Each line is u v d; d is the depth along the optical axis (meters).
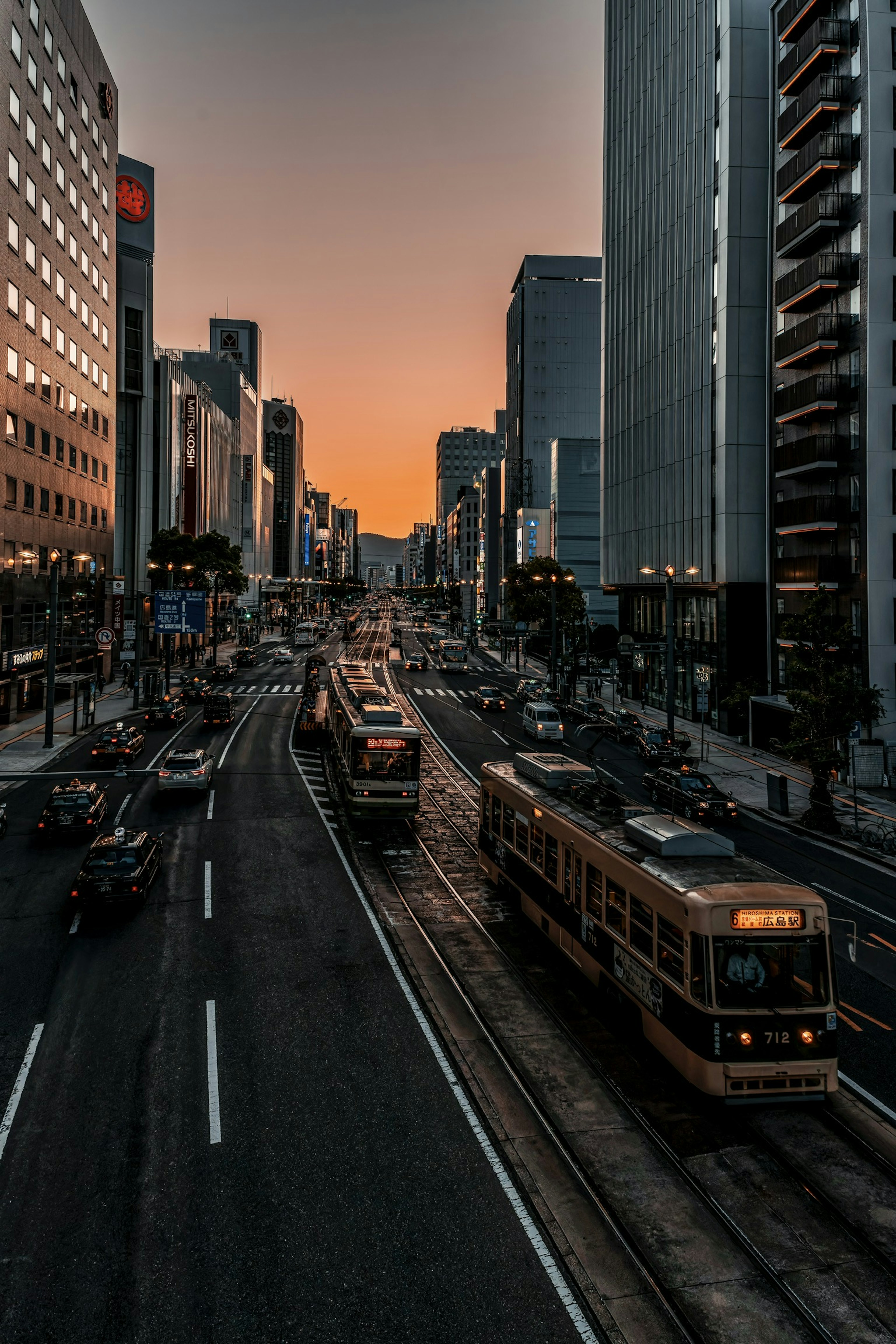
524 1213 9.88
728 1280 8.81
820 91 40.28
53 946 17.97
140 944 18.08
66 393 58.00
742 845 27.91
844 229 40.22
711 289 51.22
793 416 42.47
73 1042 13.88
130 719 52.88
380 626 178.62
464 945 18.28
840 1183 10.44
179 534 81.62
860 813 32.75
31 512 51.97
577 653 81.12
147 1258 9.08
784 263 45.75
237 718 53.75
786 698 32.91
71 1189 10.22
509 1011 15.12
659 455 60.41
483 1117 11.84
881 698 37.06
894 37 38.12
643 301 63.84
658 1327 8.14
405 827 28.69
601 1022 14.73
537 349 155.62
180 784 31.97
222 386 147.50
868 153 38.12
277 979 16.39
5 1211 9.83
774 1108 12.17
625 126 67.75
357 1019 14.81
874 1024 15.10
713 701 53.12
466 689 73.00
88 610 63.41
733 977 11.51
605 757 44.03
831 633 30.77
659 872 13.02
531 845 18.70
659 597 64.06
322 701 48.81
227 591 99.38
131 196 92.69
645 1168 10.70
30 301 50.97
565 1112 11.92
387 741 27.89
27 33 49.19
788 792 36.16
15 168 47.84
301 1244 9.31
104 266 66.31
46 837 26.34
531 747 45.88
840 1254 9.21
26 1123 11.60
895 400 38.03
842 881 24.02
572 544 121.62
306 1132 11.44
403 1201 10.05
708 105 51.44
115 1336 8.04
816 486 42.78
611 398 71.62
